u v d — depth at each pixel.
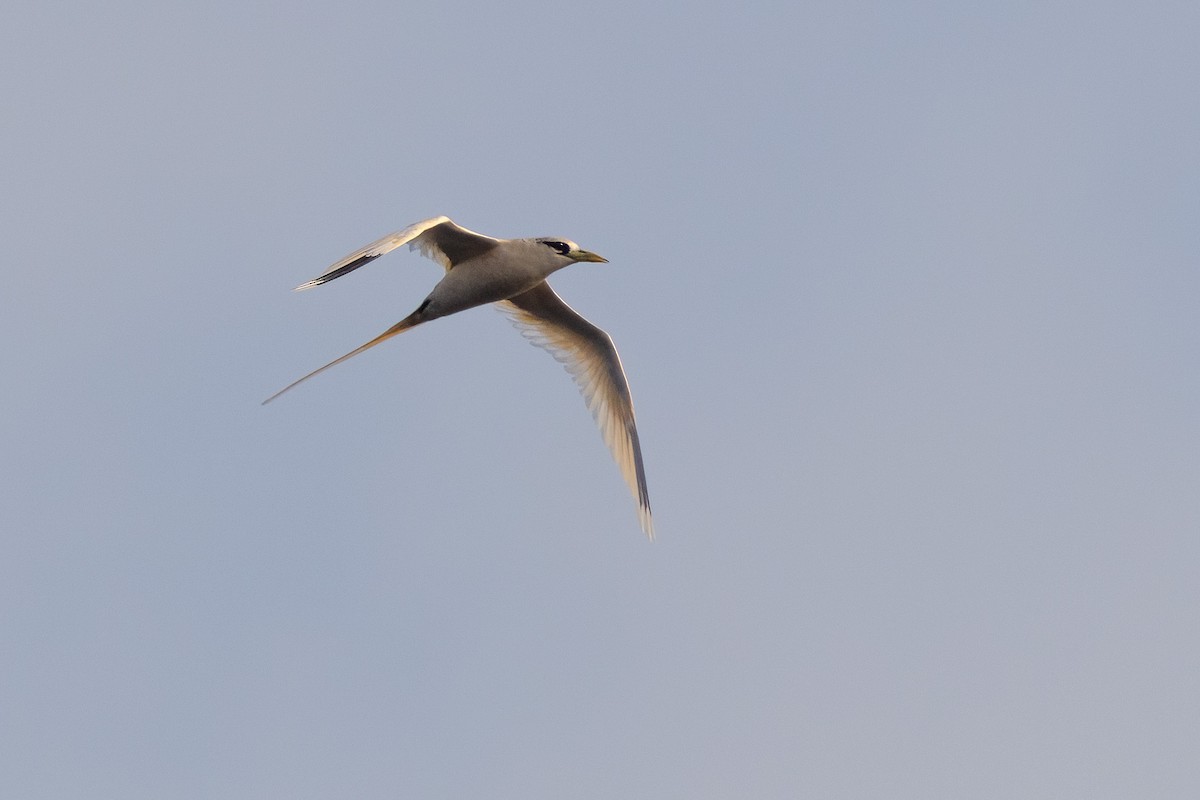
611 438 18.36
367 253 14.05
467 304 16.50
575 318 17.80
